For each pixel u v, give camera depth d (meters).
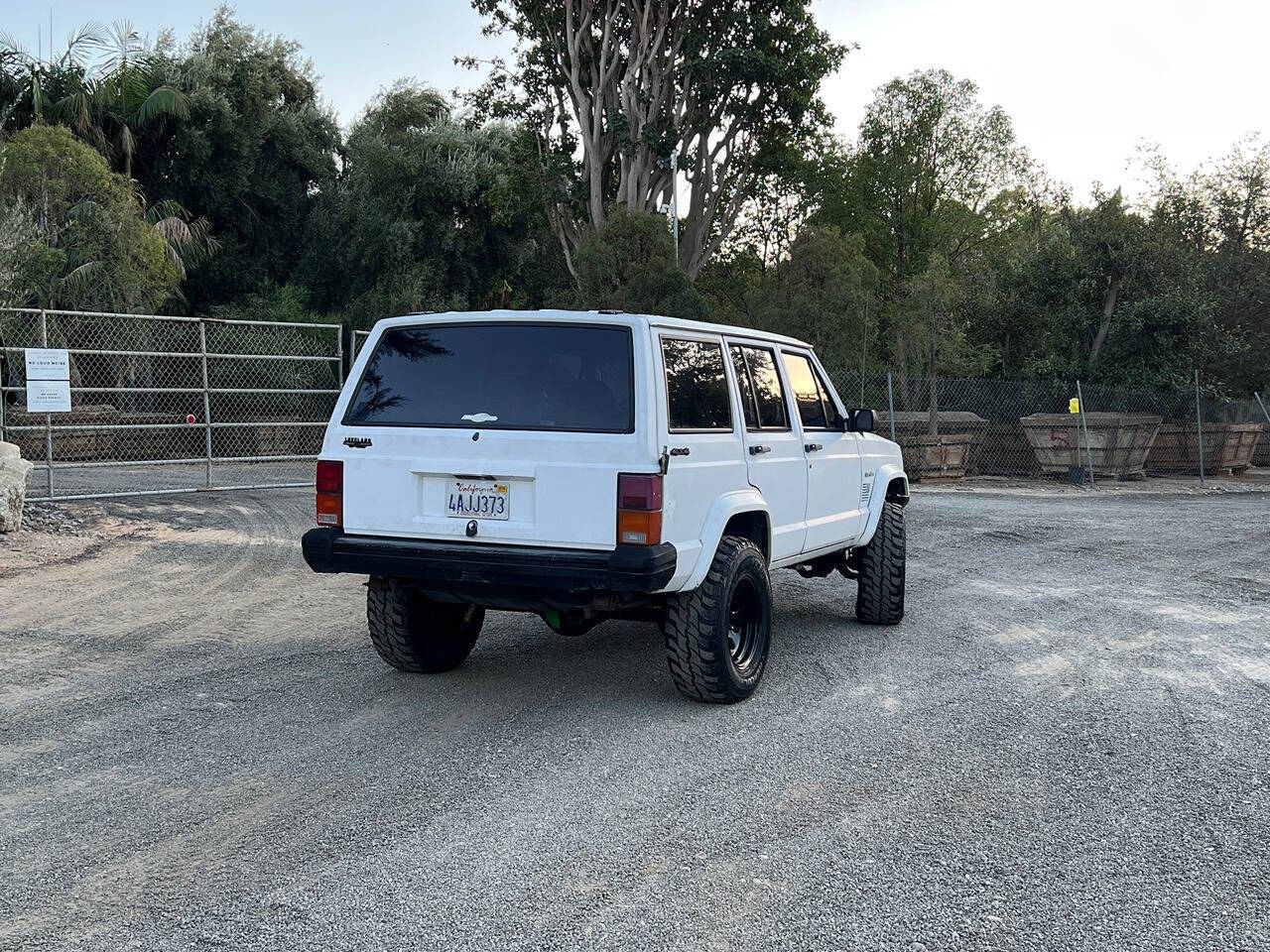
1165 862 3.62
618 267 24.67
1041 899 3.33
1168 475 25.47
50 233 25.00
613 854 3.64
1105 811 4.09
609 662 6.39
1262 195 30.11
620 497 4.76
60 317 23.52
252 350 27.27
